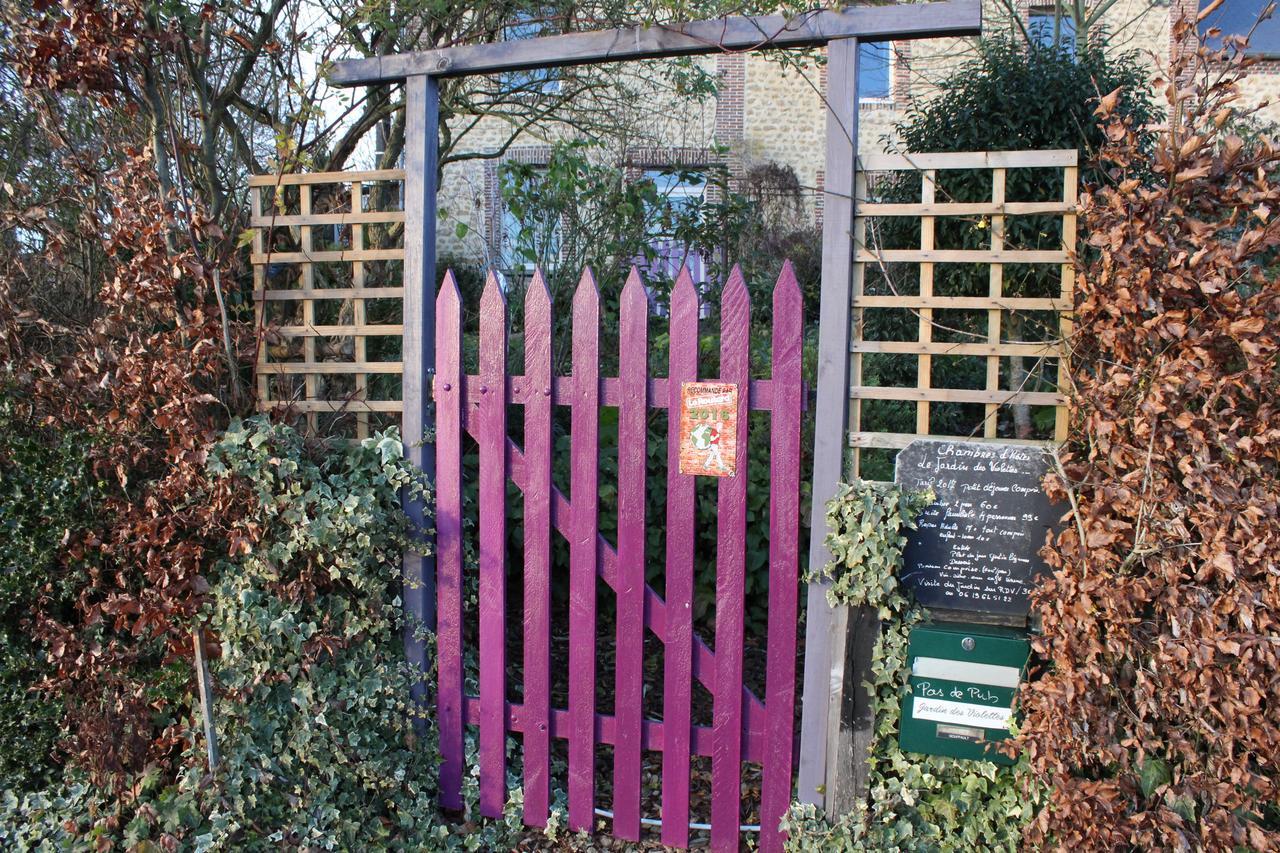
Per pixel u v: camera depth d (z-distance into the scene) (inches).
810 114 581.3
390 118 274.2
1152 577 105.3
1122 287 101.0
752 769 158.2
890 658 117.9
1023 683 111.2
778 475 123.3
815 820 123.0
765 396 123.7
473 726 147.1
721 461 125.6
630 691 132.7
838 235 118.7
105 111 174.2
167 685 139.5
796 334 121.5
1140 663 105.4
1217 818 99.7
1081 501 108.7
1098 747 104.2
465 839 135.9
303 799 133.3
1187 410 100.3
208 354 136.3
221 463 134.1
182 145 148.2
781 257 479.5
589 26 239.8
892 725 119.7
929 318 117.9
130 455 137.4
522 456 136.3
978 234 196.1
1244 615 97.0
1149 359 103.7
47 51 136.7
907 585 118.3
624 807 135.1
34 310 139.6
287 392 147.6
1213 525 99.4
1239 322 95.2
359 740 135.7
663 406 129.1
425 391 139.4
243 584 136.5
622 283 235.8
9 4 152.5
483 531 138.1
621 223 229.9
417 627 141.2
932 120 215.0
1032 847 112.1
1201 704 99.9
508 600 206.2
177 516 135.3
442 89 263.0
